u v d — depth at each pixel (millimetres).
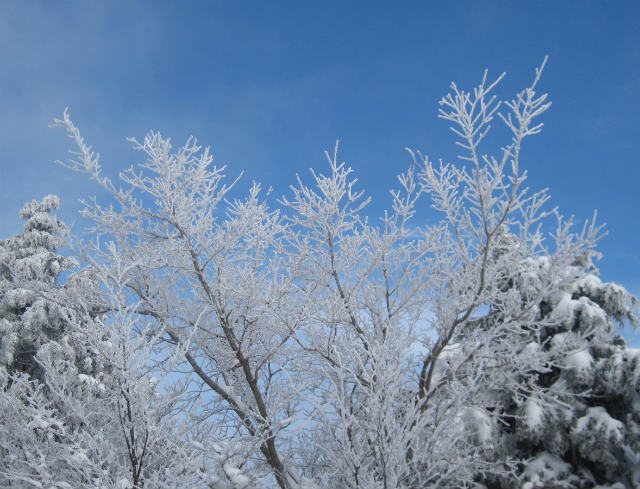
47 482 4871
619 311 10258
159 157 6191
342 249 7129
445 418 6094
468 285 6859
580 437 9125
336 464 5391
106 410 6250
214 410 7480
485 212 5977
